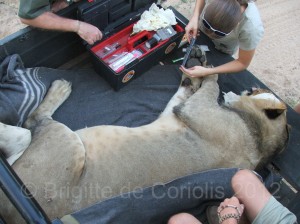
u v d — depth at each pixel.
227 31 2.58
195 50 3.22
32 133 2.63
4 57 2.91
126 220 2.38
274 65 4.18
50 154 2.45
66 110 3.08
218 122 2.77
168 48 3.31
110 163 2.50
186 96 3.12
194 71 3.00
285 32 4.39
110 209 2.33
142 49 3.22
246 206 2.44
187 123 2.79
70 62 3.37
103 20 3.14
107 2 3.03
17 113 2.77
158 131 2.74
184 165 2.60
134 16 3.31
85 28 2.93
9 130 2.45
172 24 3.31
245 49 2.90
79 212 2.28
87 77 3.27
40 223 1.48
